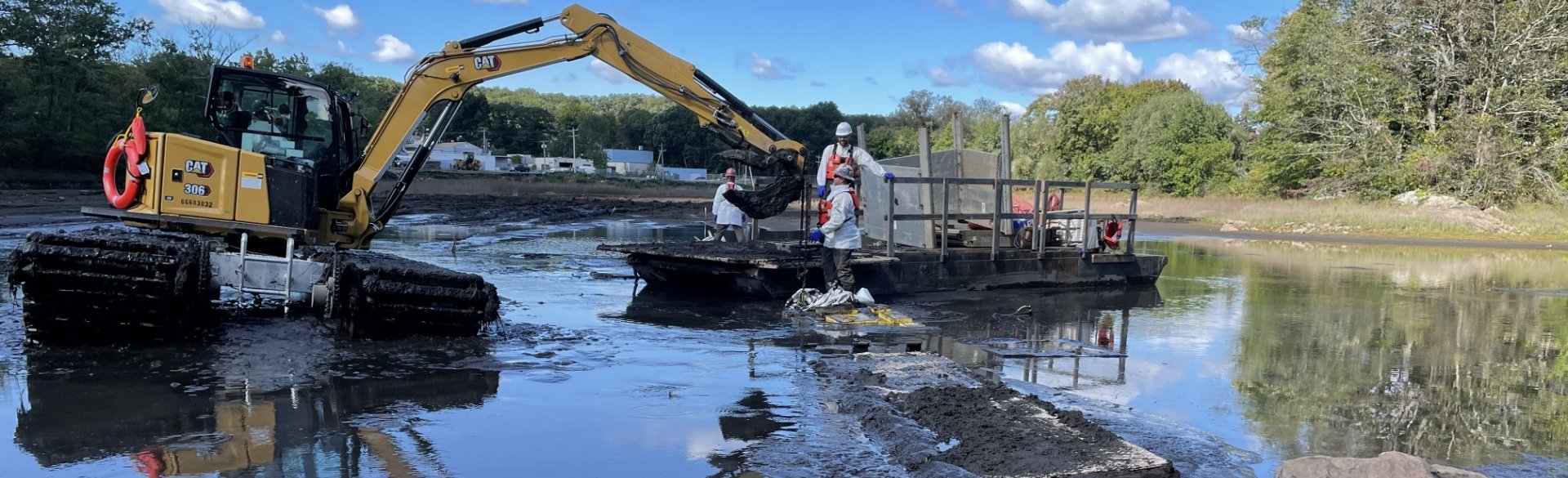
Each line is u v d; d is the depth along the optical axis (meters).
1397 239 25.70
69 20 46.06
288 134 7.90
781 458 4.16
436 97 8.56
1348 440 4.68
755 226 12.49
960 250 10.73
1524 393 5.83
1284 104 40.50
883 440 4.47
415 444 4.26
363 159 8.27
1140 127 55.91
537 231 21.52
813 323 8.21
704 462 4.11
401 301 6.67
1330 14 40.34
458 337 6.96
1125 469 3.96
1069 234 12.41
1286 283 13.00
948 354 6.96
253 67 7.87
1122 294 11.09
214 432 4.36
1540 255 20.62
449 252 14.85
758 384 5.68
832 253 9.09
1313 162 40.78
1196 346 7.50
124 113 46.62
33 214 22.56
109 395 5.01
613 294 9.99
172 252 6.06
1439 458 4.39
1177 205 38.44
